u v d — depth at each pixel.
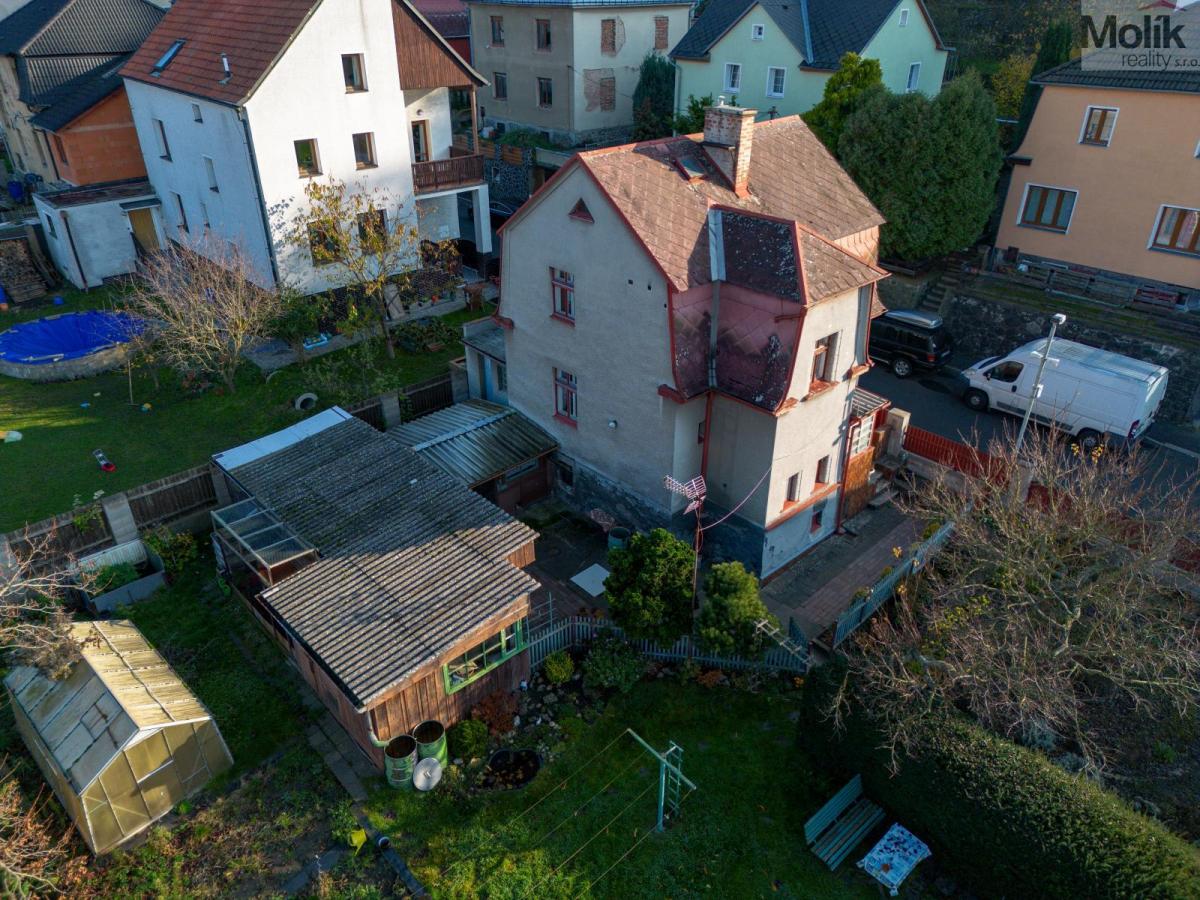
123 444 25.25
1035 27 47.94
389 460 21.23
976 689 15.41
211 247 28.75
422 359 30.31
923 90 41.12
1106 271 30.75
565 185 19.39
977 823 13.45
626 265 18.73
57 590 19.41
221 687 18.14
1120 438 24.55
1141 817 13.32
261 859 14.79
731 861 14.73
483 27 48.09
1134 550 18.31
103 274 35.75
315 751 16.80
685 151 20.34
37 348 29.86
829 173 22.55
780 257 18.05
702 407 20.02
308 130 28.45
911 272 33.03
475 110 34.09
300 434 22.62
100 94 35.78
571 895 14.21
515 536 18.52
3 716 17.33
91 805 14.33
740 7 40.72
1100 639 16.75
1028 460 19.34
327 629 16.11
